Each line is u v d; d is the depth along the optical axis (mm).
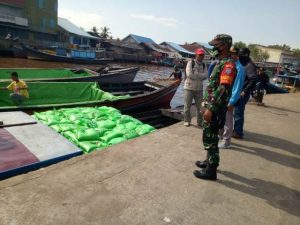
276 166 4438
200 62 5926
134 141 4887
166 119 10359
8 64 27438
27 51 31969
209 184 3592
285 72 38656
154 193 3240
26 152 4418
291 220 3021
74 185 3262
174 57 61750
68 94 10227
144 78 30141
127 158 4133
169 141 5016
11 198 2908
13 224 2529
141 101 11320
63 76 14875
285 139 5922
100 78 15320
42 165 4184
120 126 6230
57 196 3010
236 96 4672
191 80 5918
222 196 3342
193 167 4008
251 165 4379
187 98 5992
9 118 6070
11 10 42781
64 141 5055
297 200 3451
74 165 3773
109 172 3650
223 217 2936
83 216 2721
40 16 46594
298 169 4406
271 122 7426
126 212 2842
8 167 3900
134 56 51094
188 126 6094
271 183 3826
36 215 2674
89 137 5414
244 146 5238
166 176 3674
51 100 9812
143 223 2705
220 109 3385
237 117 5523
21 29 44281
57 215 2701
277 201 3377
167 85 13461
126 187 3309
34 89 9508
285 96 14180
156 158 4211
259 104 10133
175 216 2859
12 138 4930
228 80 3270
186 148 4719
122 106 10312
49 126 6012
